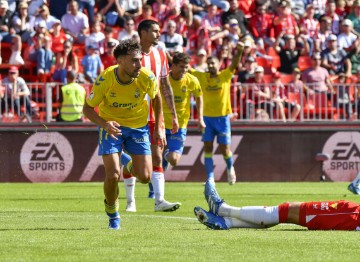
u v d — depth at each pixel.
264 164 58.03
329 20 69.88
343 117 58.84
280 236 22.59
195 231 24.20
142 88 24.84
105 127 24.09
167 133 39.91
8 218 29.98
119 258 18.75
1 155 55.66
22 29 65.25
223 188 50.38
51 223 27.88
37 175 56.00
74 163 56.28
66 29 65.56
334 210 23.55
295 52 67.81
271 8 70.06
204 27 66.88
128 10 67.88
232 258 18.78
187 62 39.75
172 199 41.19
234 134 57.75
